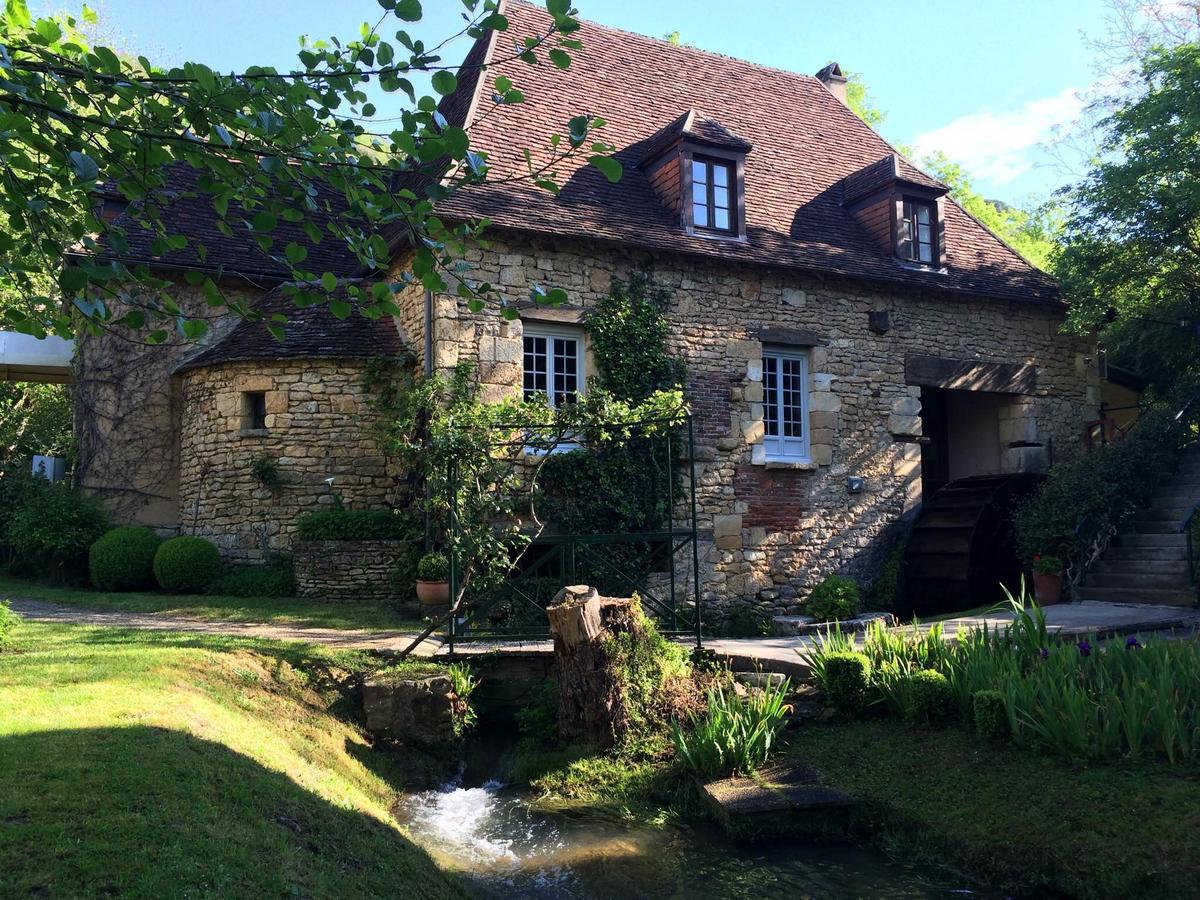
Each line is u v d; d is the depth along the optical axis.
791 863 5.06
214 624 9.12
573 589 7.13
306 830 4.36
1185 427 12.55
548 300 3.73
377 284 3.73
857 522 12.84
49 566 12.72
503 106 12.09
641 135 13.28
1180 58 13.24
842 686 6.66
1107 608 9.95
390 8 3.21
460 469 8.09
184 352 13.23
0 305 4.24
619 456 11.27
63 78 3.20
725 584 11.78
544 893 4.75
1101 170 14.12
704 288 12.05
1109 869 4.23
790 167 14.44
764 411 12.65
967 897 4.56
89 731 4.66
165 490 13.08
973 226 15.38
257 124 3.20
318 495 11.54
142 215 3.68
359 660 7.51
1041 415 14.40
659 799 6.06
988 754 5.54
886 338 13.30
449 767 6.93
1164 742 4.91
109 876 3.30
